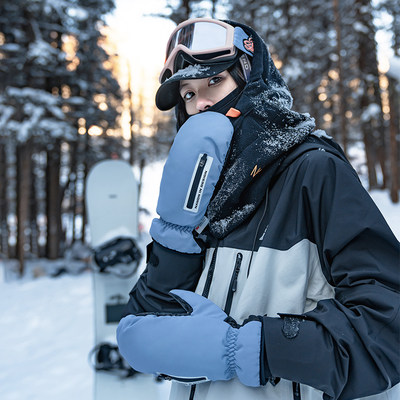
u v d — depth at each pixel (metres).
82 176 9.92
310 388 0.54
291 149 0.61
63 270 7.14
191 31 0.70
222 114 0.68
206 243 0.65
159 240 0.61
